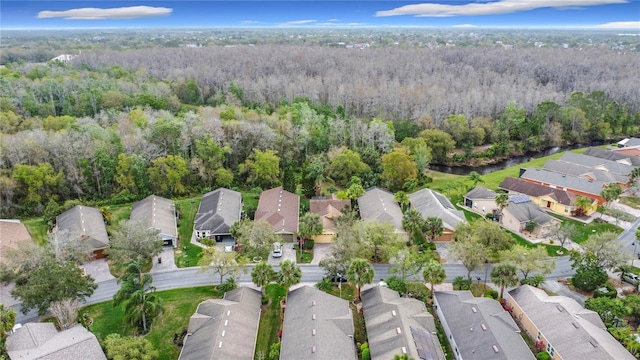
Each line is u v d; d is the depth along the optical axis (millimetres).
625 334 56656
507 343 55312
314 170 107250
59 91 158750
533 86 189625
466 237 77562
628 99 185375
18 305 67125
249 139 121625
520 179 113312
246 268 71562
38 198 98500
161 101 154750
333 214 92625
